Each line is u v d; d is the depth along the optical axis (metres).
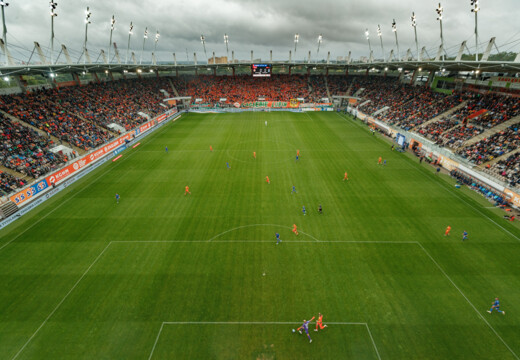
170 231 27.47
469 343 16.50
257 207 31.66
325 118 81.12
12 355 16.17
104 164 46.03
